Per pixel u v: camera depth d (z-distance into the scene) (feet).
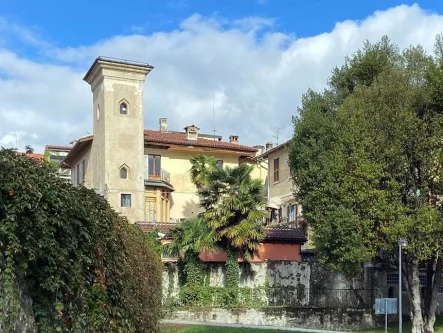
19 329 19.13
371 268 96.37
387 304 67.56
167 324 78.74
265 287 98.48
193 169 123.95
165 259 101.19
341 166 75.41
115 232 28.60
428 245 72.43
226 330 70.74
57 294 21.27
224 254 109.60
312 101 94.79
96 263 25.17
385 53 90.79
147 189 151.33
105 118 146.61
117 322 27.17
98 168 149.69
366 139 74.23
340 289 97.86
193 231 95.81
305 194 89.97
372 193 72.79
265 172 178.60
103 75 148.05
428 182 74.69
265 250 112.68
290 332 71.56
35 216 19.65
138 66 150.51
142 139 150.10
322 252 80.69
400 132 73.56
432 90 75.10
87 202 24.61
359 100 79.25
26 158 21.20
